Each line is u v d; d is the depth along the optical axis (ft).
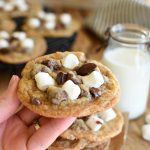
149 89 1.62
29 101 0.94
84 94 0.94
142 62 1.37
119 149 1.20
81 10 2.41
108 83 0.99
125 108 1.41
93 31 2.06
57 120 1.07
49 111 0.91
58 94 0.92
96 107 0.93
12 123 1.14
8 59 1.72
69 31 2.05
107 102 0.94
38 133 1.08
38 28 2.07
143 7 2.07
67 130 1.15
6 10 2.29
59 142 1.15
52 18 2.14
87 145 1.17
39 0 2.49
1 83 1.61
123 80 1.37
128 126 1.39
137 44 1.35
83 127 1.17
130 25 1.42
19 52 1.79
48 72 1.00
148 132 1.31
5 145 1.09
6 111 1.07
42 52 1.81
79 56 1.07
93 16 2.15
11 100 1.06
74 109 0.91
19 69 1.67
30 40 1.86
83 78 0.97
